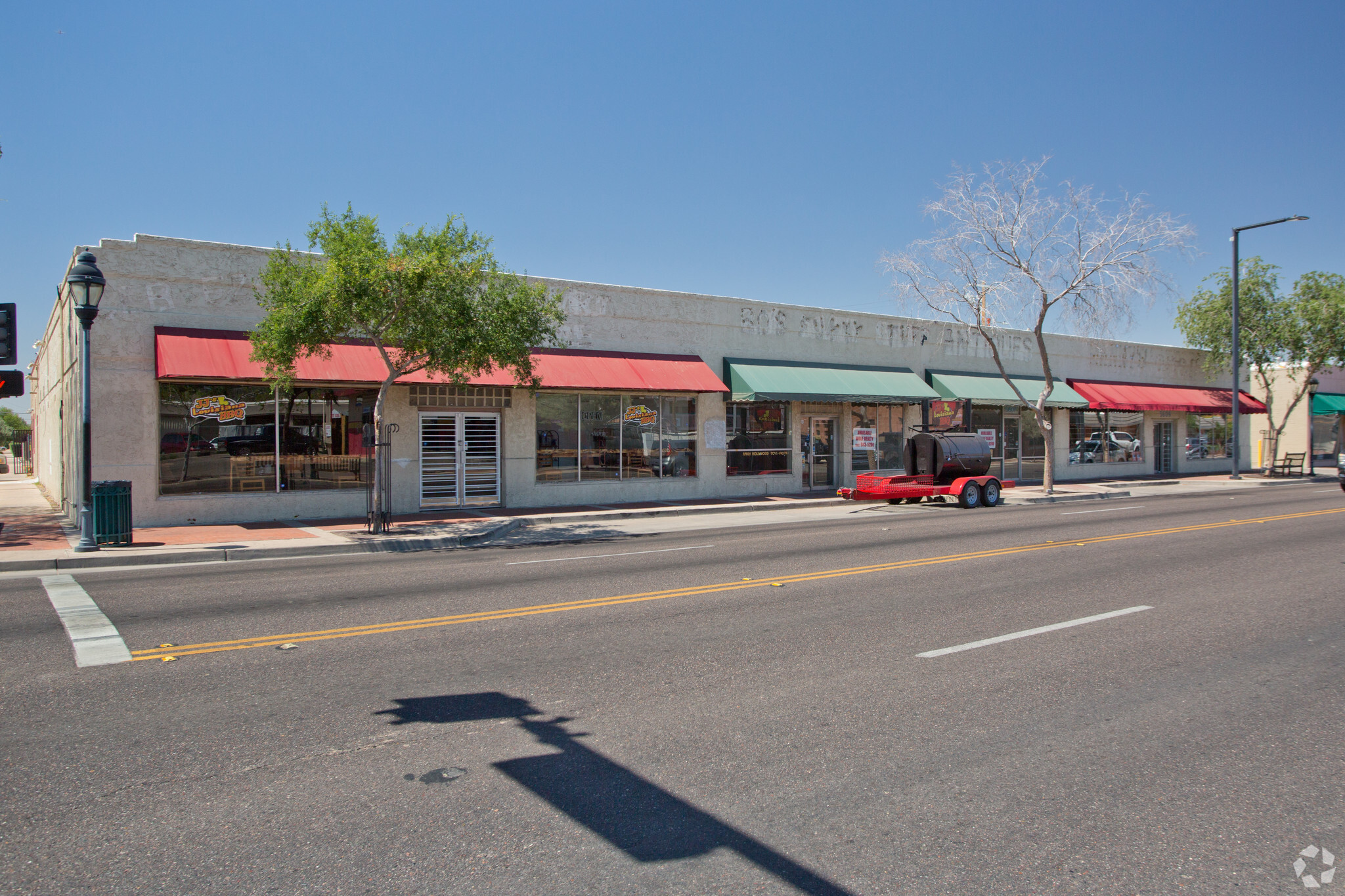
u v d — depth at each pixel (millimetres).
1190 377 35750
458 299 14734
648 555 12508
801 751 4617
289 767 4410
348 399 17547
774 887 3271
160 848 3574
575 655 6559
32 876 3350
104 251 15148
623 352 20938
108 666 6254
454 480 18891
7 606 8555
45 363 26906
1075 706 5340
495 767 4418
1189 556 11656
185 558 12234
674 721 5090
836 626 7512
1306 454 33312
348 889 3252
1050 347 30688
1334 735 4859
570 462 20422
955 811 3914
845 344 25250
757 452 23672
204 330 15789
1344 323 29719
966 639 7012
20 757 4539
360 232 14531
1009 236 23875
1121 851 3555
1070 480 31297
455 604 8609
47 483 26219
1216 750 4645
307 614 8094
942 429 23500
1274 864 3453
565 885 3283
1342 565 10773
